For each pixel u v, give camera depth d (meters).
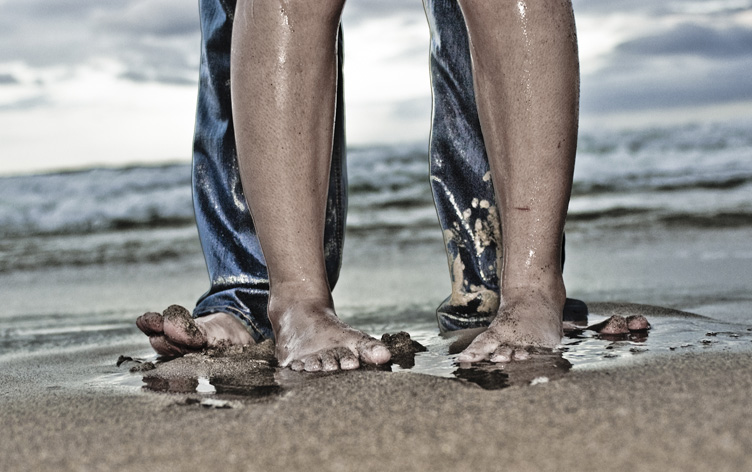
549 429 1.12
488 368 1.55
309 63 1.70
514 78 1.69
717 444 1.02
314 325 1.74
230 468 1.05
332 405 1.31
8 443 1.24
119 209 9.66
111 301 4.22
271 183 1.74
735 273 3.88
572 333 1.91
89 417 1.36
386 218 8.15
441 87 2.28
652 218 6.85
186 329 2.00
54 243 7.77
